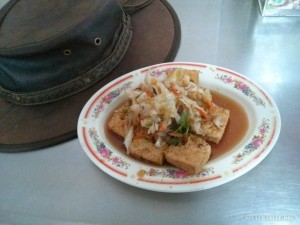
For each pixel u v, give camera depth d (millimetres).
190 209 185
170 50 300
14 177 218
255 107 226
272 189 189
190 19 348
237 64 285
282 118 230
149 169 199
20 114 261
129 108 232
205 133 218
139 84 256
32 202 201
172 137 217
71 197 201
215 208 184
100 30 247
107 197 198
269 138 203
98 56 259
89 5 254
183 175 192
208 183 184
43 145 232
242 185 193
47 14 259
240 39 312
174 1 381
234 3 365
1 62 238
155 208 189
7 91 261
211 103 232
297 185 189
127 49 298
